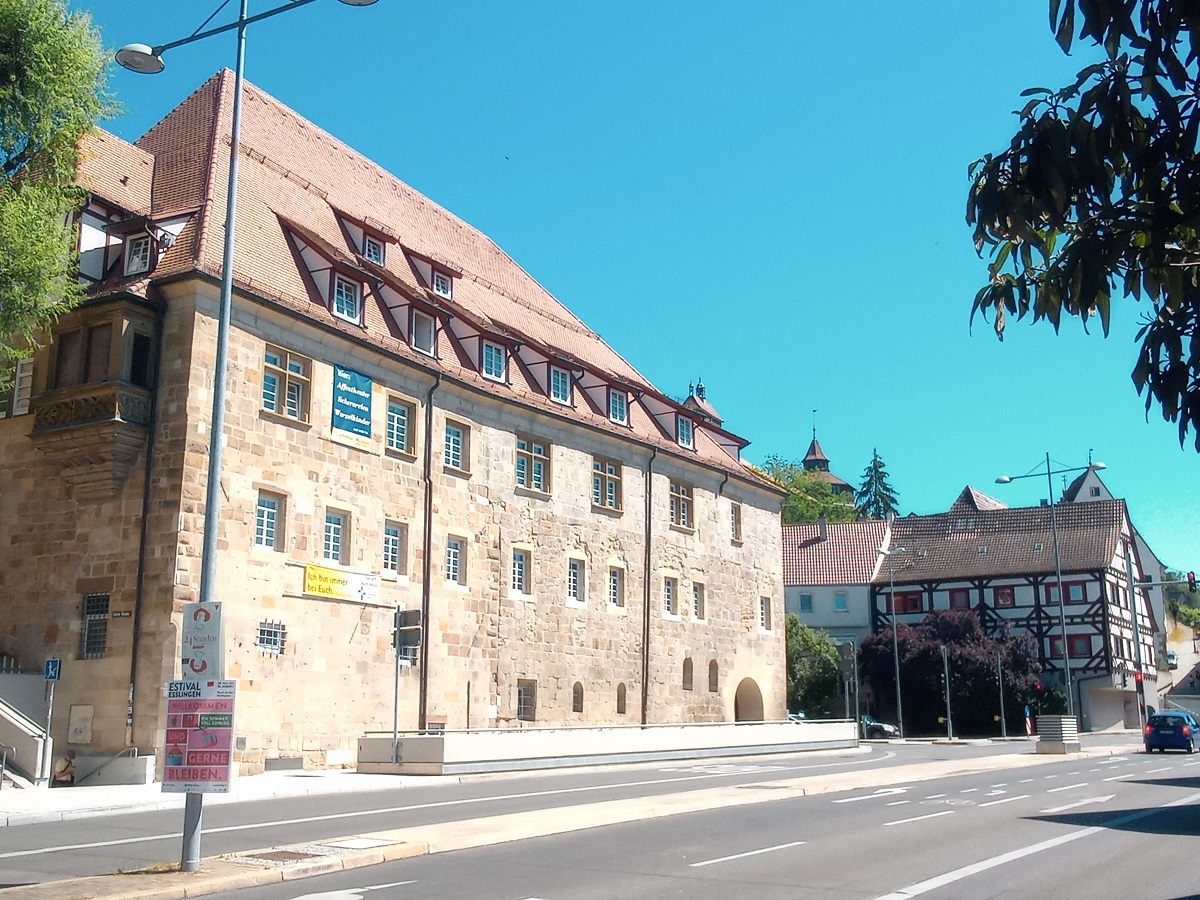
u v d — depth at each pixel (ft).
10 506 88.33
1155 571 298.56
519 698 113.39
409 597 100.63
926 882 37.19
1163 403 18.42
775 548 164.96
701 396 244.22
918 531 248.73
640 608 132.67
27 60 69.00
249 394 87.61
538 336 134.41
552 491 121.19
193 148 102.17
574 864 41.37
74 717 81.41
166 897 34.65
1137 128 18.03
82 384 84.58
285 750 86.63
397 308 106.83
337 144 124.57
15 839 49.16
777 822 54.85
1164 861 42.27
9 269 67.62
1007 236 20.22
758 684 155.12
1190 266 20.26
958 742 174.50
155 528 81.71
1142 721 232.94
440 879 38.06
